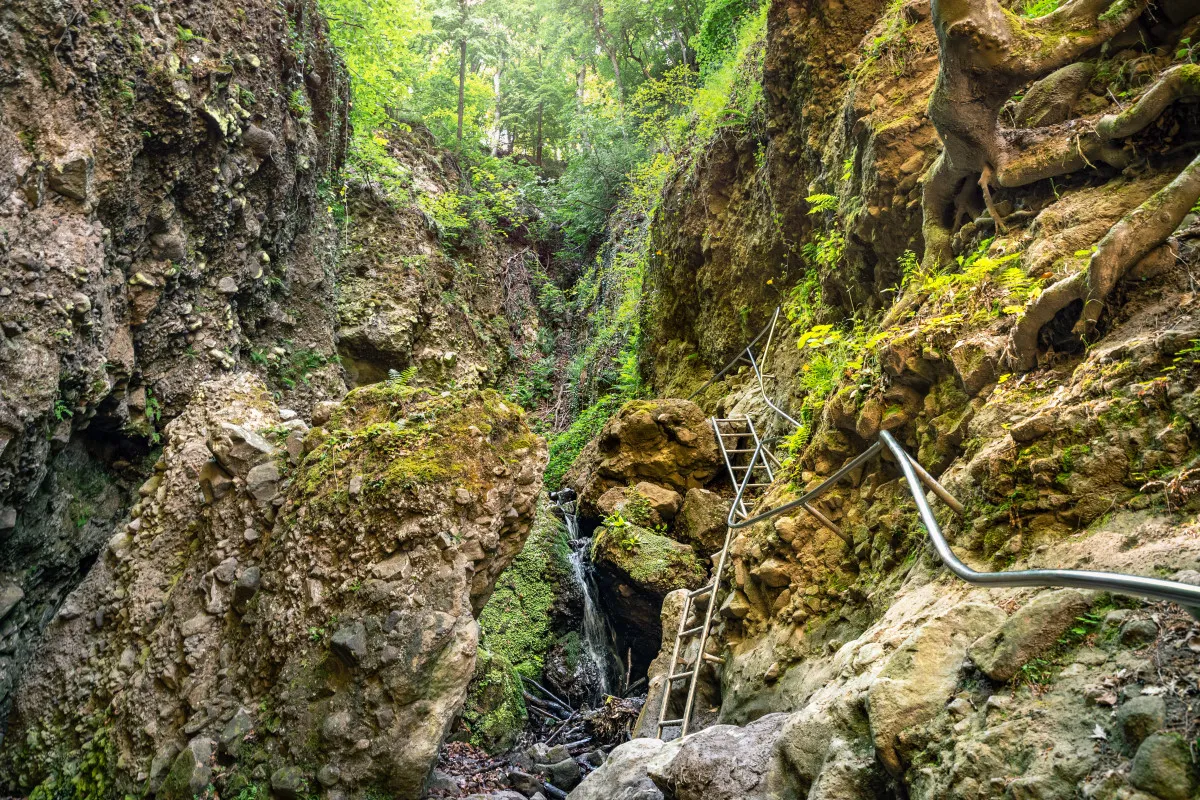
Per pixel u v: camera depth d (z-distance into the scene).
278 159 7.85
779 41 8.15
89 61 5.29
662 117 16.23
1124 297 3.08
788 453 7.84
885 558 3.93
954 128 4.32
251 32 7.51
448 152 20.31
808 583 4.59
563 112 22.78
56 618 5.05
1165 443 2.52
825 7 7.44
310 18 9.58
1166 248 3.03
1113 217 3.56
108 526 6.12
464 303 16.38
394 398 5.48
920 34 5.81
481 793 5.33
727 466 9.52
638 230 16.95
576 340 18.95
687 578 8.60
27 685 4.84
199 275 6.95
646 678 9.27
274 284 8.68
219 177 6.84
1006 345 3.46
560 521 11.09
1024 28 4.06
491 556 4.89
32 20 4.88
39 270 4.71
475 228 18.64
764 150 9.80
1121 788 1.69
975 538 3.06
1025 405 3.20
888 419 4.15
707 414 10.86
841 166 6.94
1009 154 4.23
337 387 9.20
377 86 14.12
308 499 4.93
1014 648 2.28
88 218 5.21
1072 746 1.91
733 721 4.67
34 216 4.83
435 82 22.44
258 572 4.85
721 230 11.02
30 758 4.59
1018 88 4.13
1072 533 2.68
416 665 4.18
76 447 5.88
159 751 4.41
